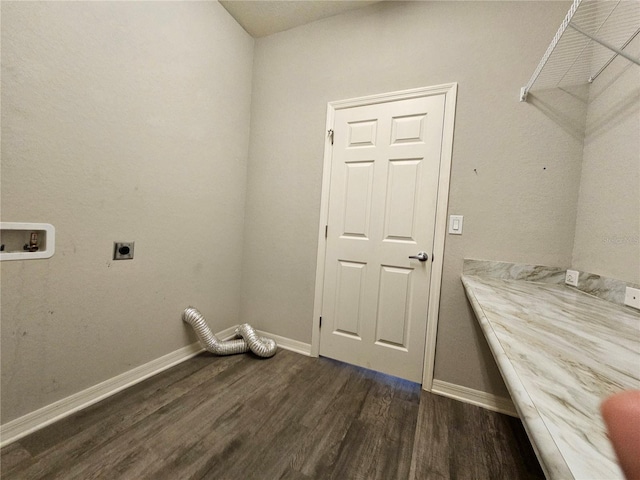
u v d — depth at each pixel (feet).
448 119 5.66
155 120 5.50
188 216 6.41
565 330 2.42
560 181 4.96
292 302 7.48
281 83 7.52
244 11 6.88
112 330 5.08
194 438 4.18
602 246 4.10
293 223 7.44
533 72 5.09
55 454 3.74
